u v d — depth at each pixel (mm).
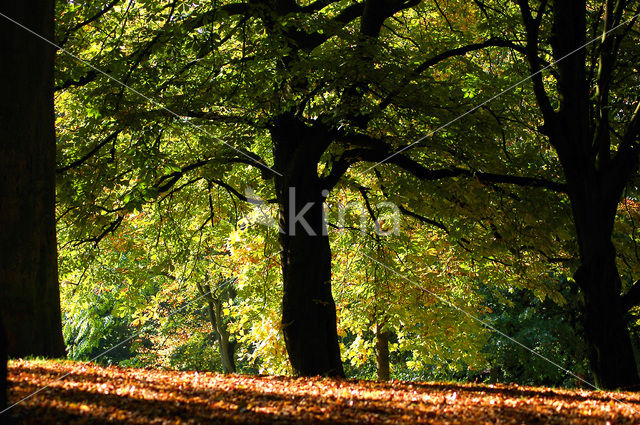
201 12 12117
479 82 14367
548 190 13289
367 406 6480
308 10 12492
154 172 12078
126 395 6066
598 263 10812
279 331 17422
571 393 8805
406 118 12375
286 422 5453
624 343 10750
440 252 17781
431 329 17156
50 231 8617
